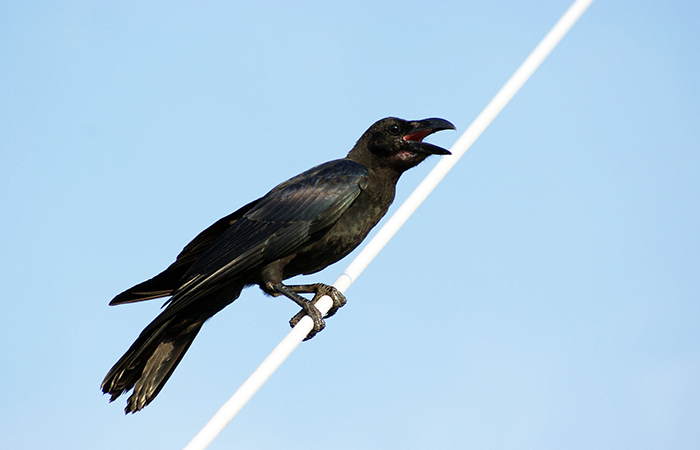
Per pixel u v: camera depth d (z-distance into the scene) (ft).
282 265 38.42
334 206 38.19
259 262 37.52
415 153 40.24
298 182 39.75
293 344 28.81
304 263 39.50
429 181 36.60
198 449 24.52
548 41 39.83
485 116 38.52
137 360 37.58
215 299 38.65
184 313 38.24
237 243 37.70
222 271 36.81
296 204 38.34
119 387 37.35
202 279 36.50
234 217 40.88
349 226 39.19
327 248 39.19
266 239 37.65
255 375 27.35
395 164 40.57
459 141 37.99
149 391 37.37
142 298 40.47
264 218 38.34
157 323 34.42
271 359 28.04
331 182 38.83
